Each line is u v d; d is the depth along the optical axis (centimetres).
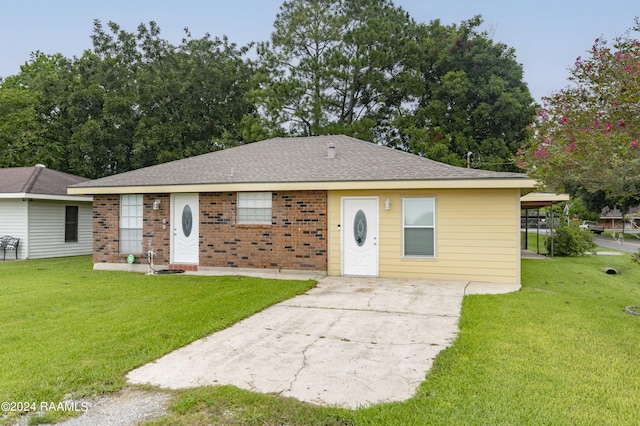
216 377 418
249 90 2752
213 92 2708
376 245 1049
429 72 2944
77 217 1800
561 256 1814
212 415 342
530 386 388
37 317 649
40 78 2583
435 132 2595
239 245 1136
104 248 1237
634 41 677
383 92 2786
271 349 504
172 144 2575
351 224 1066
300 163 1210
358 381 407
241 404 359
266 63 2830
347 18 2767
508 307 709
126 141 2573
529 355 470
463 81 2688
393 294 832
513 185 918
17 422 334
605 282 1191
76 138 2417
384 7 2938
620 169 596
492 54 2864
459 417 331
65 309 703
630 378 408
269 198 1121
